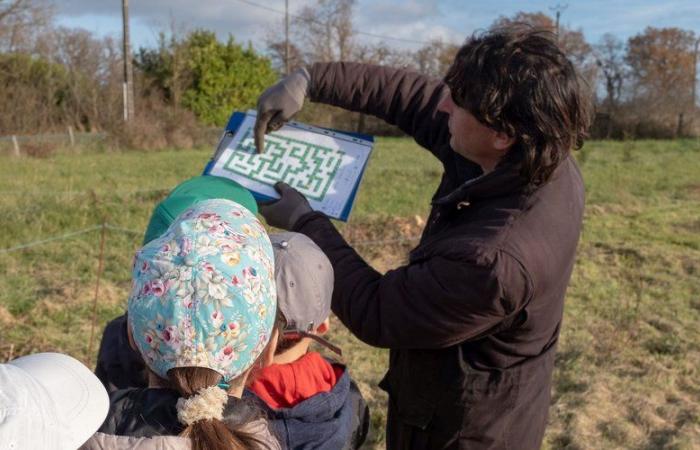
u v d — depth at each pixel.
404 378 2.05
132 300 1.49
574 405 4.80
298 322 1.88
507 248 1.75
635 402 4.88
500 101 1.71
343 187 2.39
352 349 5.57
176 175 16.20
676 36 46.19
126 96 26.78
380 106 2.49
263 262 1.55
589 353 5.70
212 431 1.35
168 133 26.33
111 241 8.39
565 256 1.85
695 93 38.12
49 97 28.02
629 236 9.93
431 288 1.80
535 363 1.95
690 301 7.19
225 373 1.46
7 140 21.50
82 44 31.33
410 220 10.09
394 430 2.15
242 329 1.46
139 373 2.24
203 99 33.28
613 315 6.62
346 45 43.47
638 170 18.16
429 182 15.13
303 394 1.93
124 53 26.64
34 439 1.14
